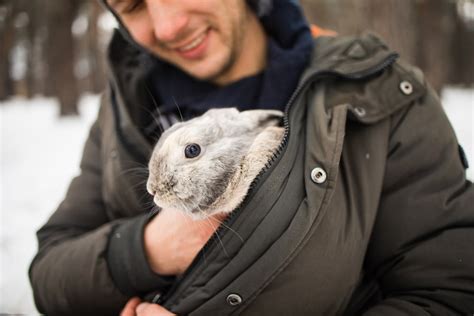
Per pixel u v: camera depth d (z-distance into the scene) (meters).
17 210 1.62
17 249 1.29
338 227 0.49
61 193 1.81
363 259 0.52
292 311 0.48
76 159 2.41
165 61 0.70
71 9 4.45
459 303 0.48
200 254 0.50
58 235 0.66
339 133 0.49
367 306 0.57
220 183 0.53
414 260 0.50
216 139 0.55
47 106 5.91
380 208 0.53
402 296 0.51
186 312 0.49
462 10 5.68
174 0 0.58
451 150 0.53
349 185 0.51
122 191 0.63
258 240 0.47
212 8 0.59
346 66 0.55
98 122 0.73
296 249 0.46
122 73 0.69
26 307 0.99
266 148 0.53
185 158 0.54
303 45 0.62
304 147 0.50
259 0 0.65
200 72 0.64
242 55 0.66
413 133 0.53
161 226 0.56
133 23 0.62
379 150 0.53
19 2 5.16
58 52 4.36
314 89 0.55
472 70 6.82
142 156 0.63
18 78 8.31
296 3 0.66
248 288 0.47
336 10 1.55
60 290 0.58
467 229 0.50
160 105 0.72
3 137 3.21
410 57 1.50
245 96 0.65
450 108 3.31
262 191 0.48
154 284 0.55
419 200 0.52
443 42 3.38
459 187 0.52
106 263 0.57
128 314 0.54
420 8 3.15
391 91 0.55
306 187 0.48
